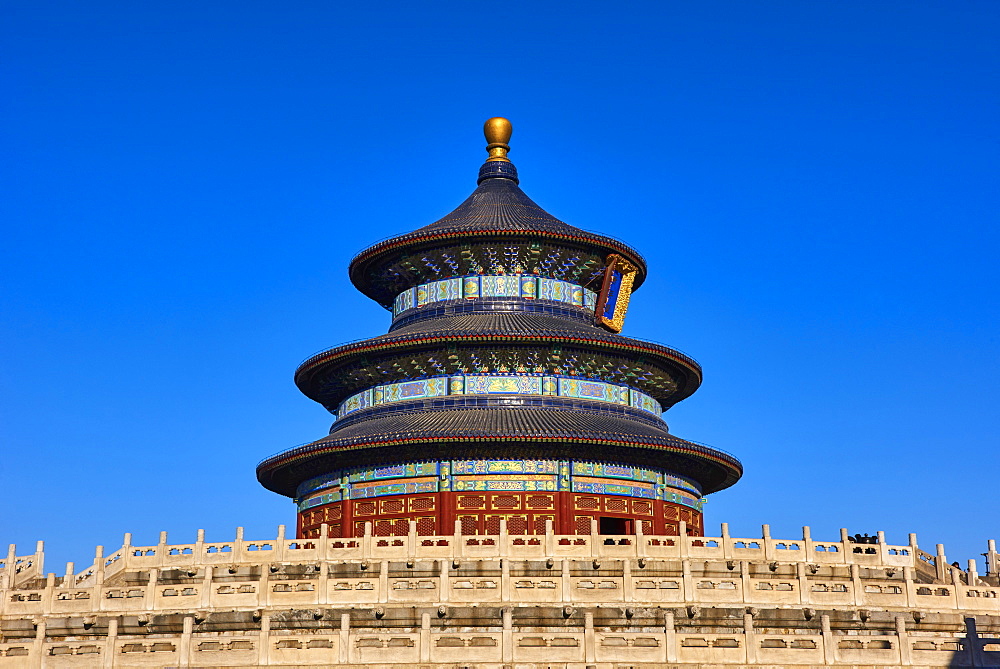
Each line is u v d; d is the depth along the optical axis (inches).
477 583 2314.2
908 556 2768.2
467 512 3324.3
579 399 3617.1
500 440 3280.0
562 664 2018.9
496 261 3865.7
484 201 4092.0
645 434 3405.5
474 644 2036.2
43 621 2299.5
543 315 3809.1
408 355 3597.4
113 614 2337.6
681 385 3978.8
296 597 2319.1
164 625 2278.5
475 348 3560.5
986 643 2084.2
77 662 2048.5
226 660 2032.5
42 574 2778.1
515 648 2028.8
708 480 3818.9
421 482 3383.4
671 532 3526.1
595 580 2331.4
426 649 2027.6
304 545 2655.0
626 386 3732.8
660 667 2025.1
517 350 3582.7
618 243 3892.7
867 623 2305.6
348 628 2080.5
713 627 2268.7
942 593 2448.3
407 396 3636.8
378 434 3346.5
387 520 3390.7
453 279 3887.8
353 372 3727.9
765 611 2285.9
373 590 2310.5
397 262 3949.3
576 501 3358.8
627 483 3435.0
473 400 3553.2
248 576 2484.0
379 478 3437.5
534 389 3582.7
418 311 3907.5
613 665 2020.2
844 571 2568.9
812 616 2290.8
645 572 2492.6
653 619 2268.7
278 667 2028.8
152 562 2674.7
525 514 3324.3
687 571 2352.4
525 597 2305.6
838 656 2058.3
